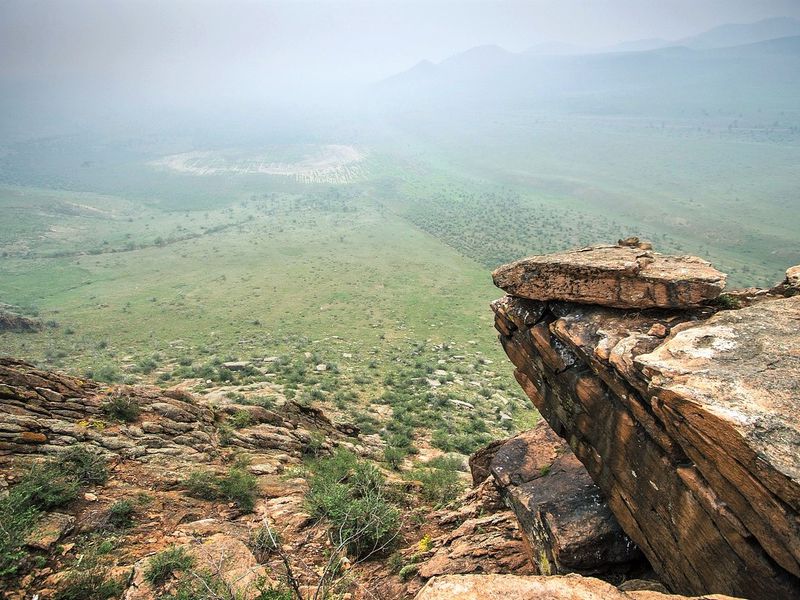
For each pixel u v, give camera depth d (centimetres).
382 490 1678
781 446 552
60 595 900
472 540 1259
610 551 964
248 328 11638
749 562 600
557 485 1195
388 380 6359
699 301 891
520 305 1173
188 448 1742
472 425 4544
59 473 1302
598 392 944
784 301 851
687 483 703
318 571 1105
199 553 1059
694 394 652
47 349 9225
